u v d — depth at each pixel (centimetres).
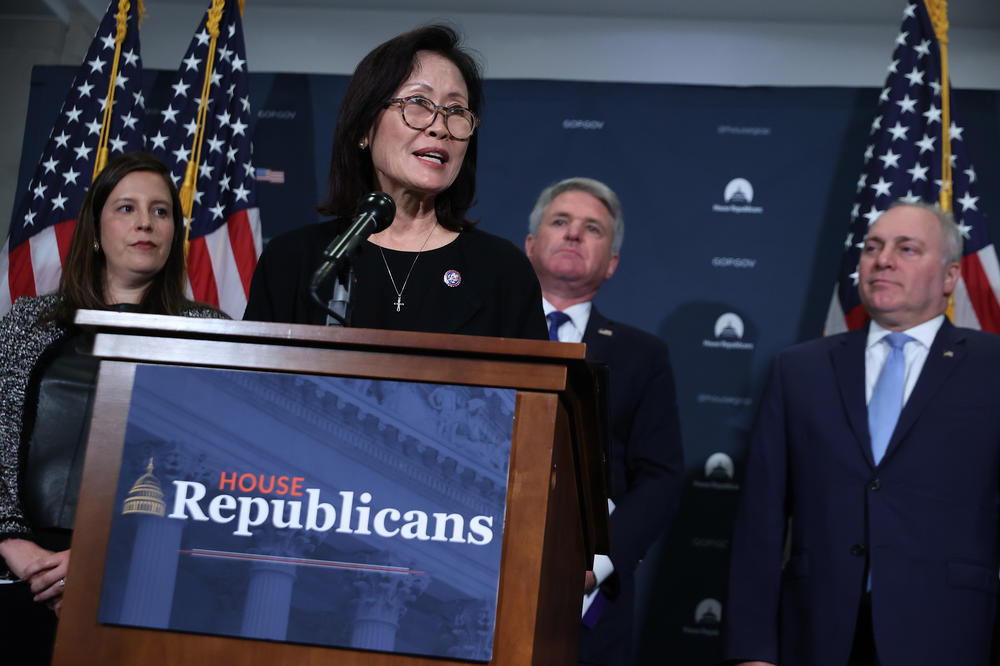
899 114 346
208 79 368
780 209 378
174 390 109
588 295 320
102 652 104
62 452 221
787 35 436
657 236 379
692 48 439
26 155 396
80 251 251
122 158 260
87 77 363
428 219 181
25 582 217
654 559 354
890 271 276
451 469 105
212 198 361
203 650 103
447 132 171
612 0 434
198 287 350
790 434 269
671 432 283
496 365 107
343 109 182
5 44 441
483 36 444
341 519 104
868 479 252
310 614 103
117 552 105
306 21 448
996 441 249
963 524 244
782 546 264
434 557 103
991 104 378
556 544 110
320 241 176
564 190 327
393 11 448
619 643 257
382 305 169
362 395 107
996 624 239
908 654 234
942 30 352
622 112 389
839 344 278
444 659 101
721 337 371
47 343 237
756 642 252
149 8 450
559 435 109
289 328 107
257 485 106
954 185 346
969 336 268
